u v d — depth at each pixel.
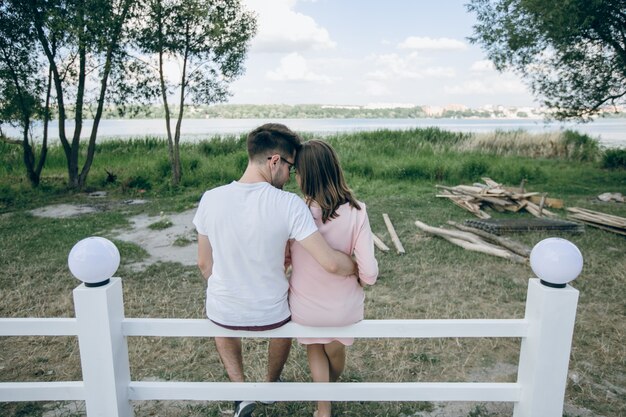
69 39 10.88
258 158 2.17
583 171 14.74
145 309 4.77
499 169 13.33
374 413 2.99
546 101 14.62
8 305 4.89
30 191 11.63
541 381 2.17
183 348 3.91
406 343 3.98
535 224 7.51
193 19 11.42
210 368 3.62
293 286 2.29
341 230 2.17
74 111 11.82
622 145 21.98
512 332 2.23
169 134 12.14
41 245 7.14
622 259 6.23
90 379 2.19
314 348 2.52
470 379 3.47
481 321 2.23
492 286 5.38
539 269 2.10
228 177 12.70
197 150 17.20
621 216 8.83
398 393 2.32
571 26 11.15
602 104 13.98
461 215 8.89
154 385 2.33
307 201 2.23
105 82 11.79
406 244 7.04
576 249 2.07
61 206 10.22
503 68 14.06
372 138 20.72
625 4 11.18
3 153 13.48
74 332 2.20
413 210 9.31
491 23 13.59
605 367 3.61
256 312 2.15
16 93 11.55
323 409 2.57
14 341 4.11
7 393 2.30
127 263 6.34
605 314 4.57
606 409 3.08
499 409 3.04
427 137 20.73
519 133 19.92
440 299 5.02
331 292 2.21
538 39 12.87
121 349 2.25
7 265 6.16
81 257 2.04
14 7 10.59
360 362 3.68
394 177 13.01
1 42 10.89
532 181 12.91
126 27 11.24
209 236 2.17
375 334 2.24
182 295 5.18
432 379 3.46
